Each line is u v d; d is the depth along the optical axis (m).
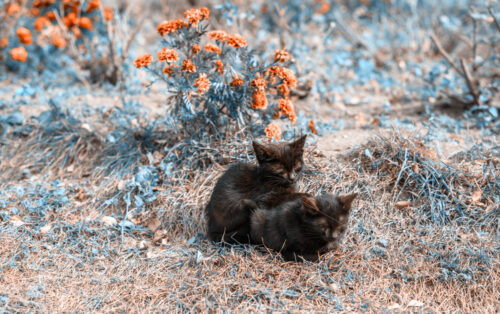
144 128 7.32
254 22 12.41
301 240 4.89
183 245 5.67
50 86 10.02
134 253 5.48
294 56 9.24
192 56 6.49
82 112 8.42
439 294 4.81
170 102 6.62
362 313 4.50
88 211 6.33
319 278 4.88
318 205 4.75
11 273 5.05
